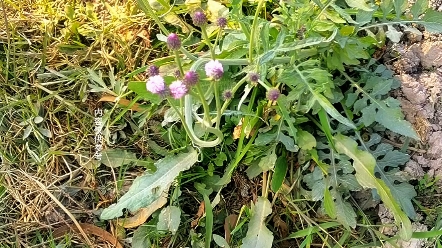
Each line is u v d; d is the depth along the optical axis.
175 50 0.40
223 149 0.52
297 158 0.51
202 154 0.50
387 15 0.51
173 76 0.45
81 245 0.51
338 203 0.48
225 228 0.50
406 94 0.50
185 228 0.51
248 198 0.51
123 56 0.56
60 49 0.57
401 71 0.52
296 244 0.50
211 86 0.43
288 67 0.48
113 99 0.54
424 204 0.50
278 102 0.47
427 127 0.50
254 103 0.51
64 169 0.54
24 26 0.58
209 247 0.48
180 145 0.52
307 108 0.48
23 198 0.53
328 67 0.50
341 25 0.51
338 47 0.49
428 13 0.48
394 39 0.50
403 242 0.48
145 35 0.56
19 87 0.56
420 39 0.52
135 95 0.54
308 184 0.50
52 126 0.55
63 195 0.53
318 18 0.49
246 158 0.51
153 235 0.50
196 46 0.55
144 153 0.54
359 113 0.51
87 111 0.55
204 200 0.50
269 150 0.49
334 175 0.49
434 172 0.49
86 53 0.57
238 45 0.50
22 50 0.58
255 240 0.47
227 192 0.52
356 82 0.51
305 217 0.49
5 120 0.55
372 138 0.50
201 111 0.52
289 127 0.49
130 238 0.51
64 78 0.56
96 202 0.53
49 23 0.58
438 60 0.51
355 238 0.49
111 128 0.54
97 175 0.54
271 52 0.45
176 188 0.50
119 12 0.58
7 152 0.54
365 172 0.47
